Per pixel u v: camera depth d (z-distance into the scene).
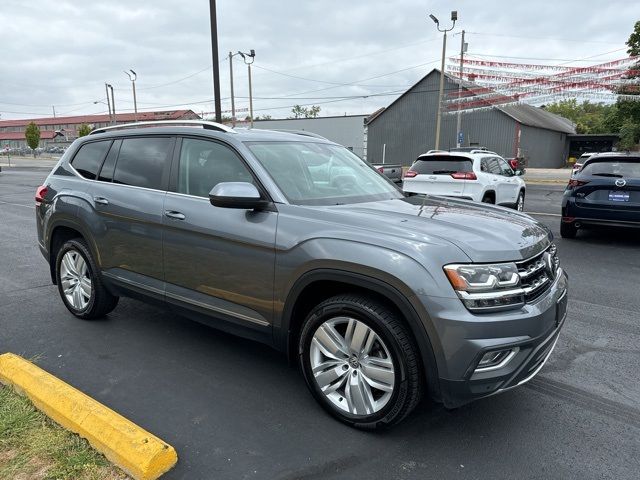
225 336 4.33
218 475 2.52
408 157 47.22
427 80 44.84
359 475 2.54
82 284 4.59
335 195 3.50
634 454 2.75
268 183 3.27
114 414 2.77
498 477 2.54
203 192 3.57
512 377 2.60
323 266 2.83
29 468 2.47
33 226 10.23
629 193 8.14
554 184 26.16
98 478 2.42
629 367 3.83
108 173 4.30
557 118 68.81
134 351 3.99
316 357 3.03
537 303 2.70
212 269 3.39
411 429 2.96
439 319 2.50
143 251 3.86
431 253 2.58
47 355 3.90
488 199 10.83
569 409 3.21
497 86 30.08
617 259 7.46
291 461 2.64
